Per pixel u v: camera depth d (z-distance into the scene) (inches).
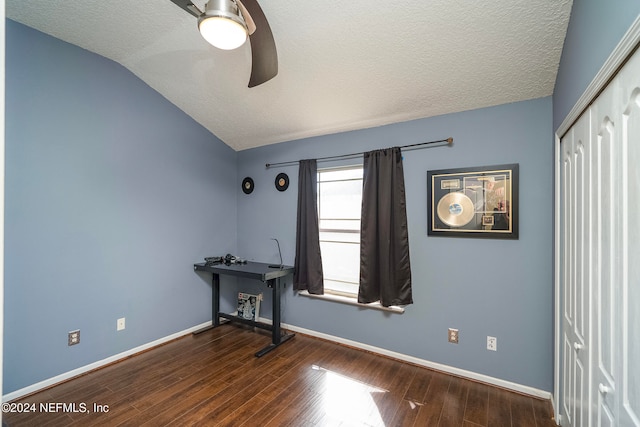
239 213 153.7
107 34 91.5
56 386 90.3
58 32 90.2
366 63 86.5
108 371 99.0
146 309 115.5
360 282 110.7
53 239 91.6
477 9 66.2
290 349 115.3
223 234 147.5
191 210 132.7
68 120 95.0
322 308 125.0
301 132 128.3
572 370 63.4
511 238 87.8
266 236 144.0
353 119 111.8
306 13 74.6
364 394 86.0
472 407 80.2
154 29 89.0
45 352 89.7
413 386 90.0
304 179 128.6
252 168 149.4
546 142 83.7
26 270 86.4
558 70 74.4
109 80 104.9
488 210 90.9
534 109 85.3
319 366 102.0
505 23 67.9
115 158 106.7
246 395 85.5
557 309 75.6
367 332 113.5
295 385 90.5
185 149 130.2
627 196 38.9
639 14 33.6
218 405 81.0
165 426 73.2
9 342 83.4
